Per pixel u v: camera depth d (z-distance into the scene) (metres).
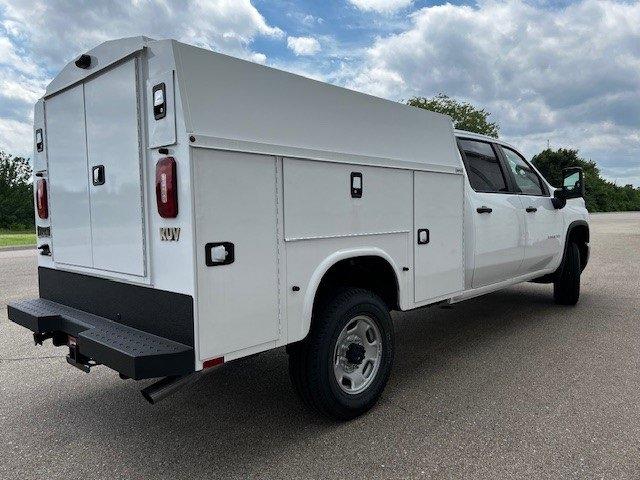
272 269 2.65
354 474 2.59
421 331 5.45
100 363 2.47
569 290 6.35
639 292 7.42
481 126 35.41
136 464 2.73
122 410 3.45
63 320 3.12
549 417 3.21
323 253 2.94
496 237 4.62
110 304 2.98
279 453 2.82
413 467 2.65
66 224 3.36
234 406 3.50
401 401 3.53
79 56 2.93
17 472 2.66
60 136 3.34
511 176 5.10
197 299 2.34
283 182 2.69
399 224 3.49
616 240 16.55
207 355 2.40
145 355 2.24
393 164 3.41
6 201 32.22
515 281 5.22
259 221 2.58
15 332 5.55
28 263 11.98
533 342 4.91
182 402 3.57
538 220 5.38
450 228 4.00
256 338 2.60
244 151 2.50
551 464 2.65
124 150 2.72
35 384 3.97
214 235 2.39
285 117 2.70
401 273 3.53
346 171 3.06
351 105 3.10
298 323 2.81
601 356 4.43
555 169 51.81
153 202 2.54
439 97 36.22
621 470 2.58
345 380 3.23
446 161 3.95
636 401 3.44
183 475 2.61
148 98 2.49
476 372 4.09
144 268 2.63
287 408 3.46
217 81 2.42
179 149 2.33
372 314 3.29
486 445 2.87
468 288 4.41
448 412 3.33
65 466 2.72
